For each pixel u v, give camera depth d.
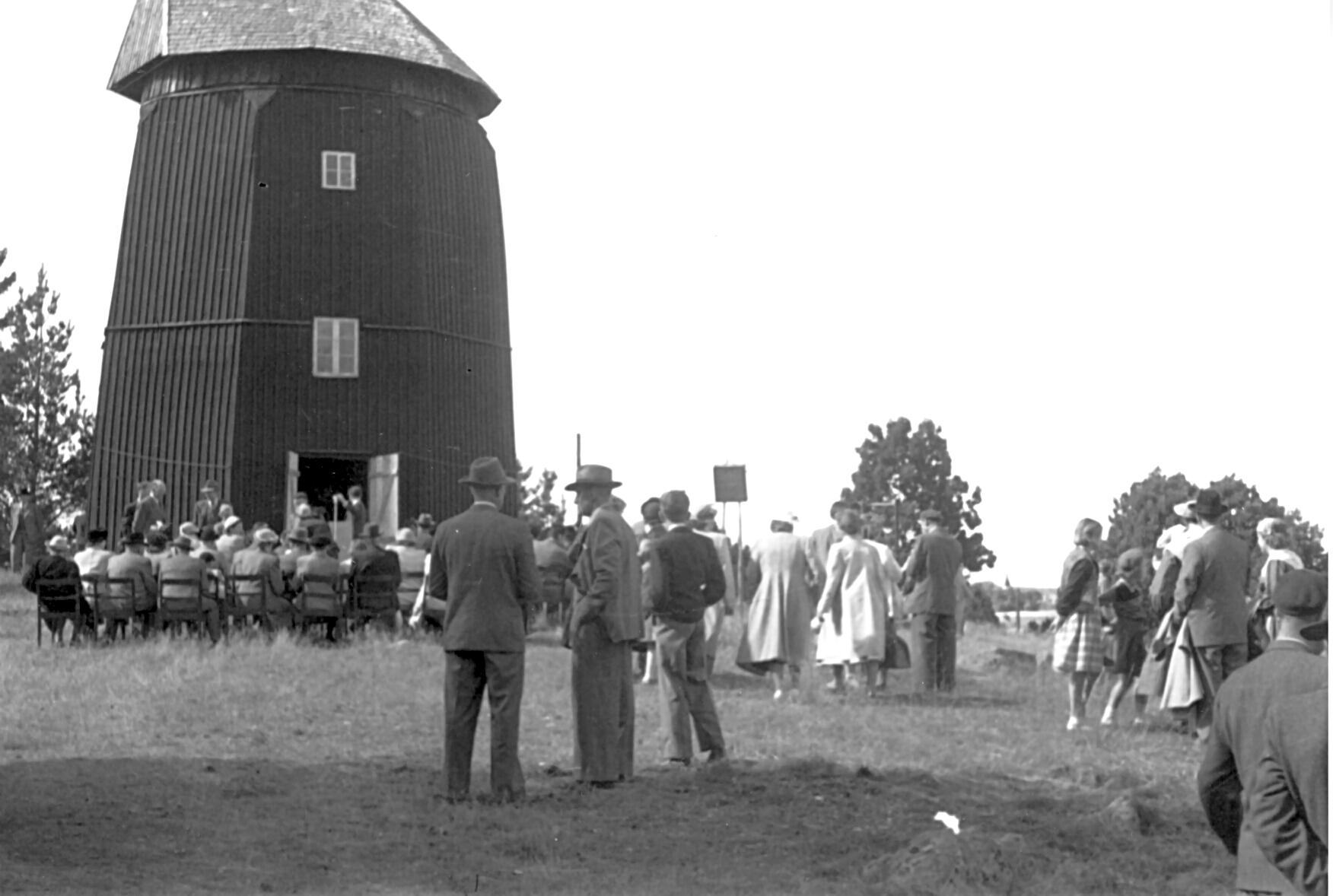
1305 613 6.83
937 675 19.72
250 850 10.13
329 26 35.78
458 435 36.94
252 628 22.86
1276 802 6.58
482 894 9.23
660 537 14.02
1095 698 19.27
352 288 35.59
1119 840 10.91
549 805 11.88
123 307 36.19
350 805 11.70
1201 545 15.03
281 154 35.44
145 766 13.02
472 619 11.94
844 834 10.98
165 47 35.50
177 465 35.22
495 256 38.56
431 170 36.69
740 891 9.41
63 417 66.31
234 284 35.09
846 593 19.06
